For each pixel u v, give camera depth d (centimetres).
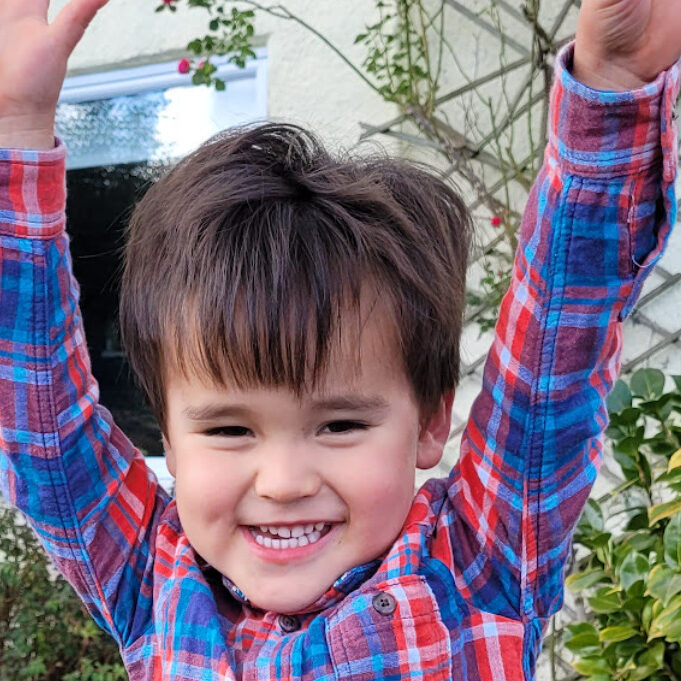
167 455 94
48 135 86
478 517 92
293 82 219
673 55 71
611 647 145
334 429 82
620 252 78
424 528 92
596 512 157
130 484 103
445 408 94
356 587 89
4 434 93
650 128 73
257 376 78
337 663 83
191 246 85
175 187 94
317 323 78
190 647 88
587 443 89
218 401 81
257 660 86
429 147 202
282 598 84
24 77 83
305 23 211
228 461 83
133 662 95
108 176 262
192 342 81
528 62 193
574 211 77
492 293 189
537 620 92
